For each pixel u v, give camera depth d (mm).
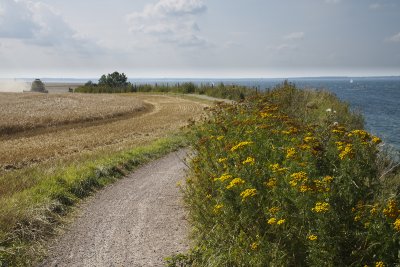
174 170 13914
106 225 8695
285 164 6773
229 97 47531
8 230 7539
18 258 6898
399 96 90188
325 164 6527
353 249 4816
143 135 22422
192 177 9758
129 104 43031
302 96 21547
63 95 60875
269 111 11023
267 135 8820
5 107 38875
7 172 13383
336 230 4812
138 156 15352
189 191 9695
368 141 6820
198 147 10367
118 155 14766
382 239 4633
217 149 9188
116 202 10305
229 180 6219
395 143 20250
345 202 5230
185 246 7402
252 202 5656
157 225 8578
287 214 5277
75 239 7977
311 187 5219
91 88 84875
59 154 16828
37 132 24594
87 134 22797
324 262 4680
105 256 7195
